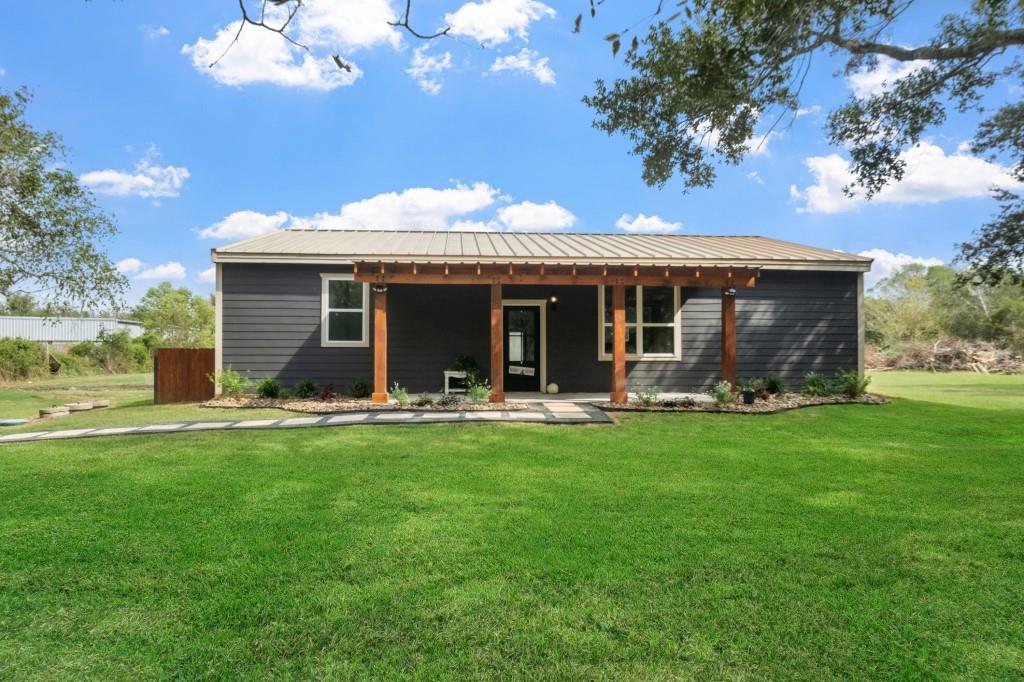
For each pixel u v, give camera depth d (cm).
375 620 220
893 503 380
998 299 2575
